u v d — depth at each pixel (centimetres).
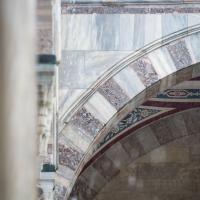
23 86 452
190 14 1628
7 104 441
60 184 1598
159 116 2247
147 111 2200
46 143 1174
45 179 1338
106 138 2203
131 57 1623
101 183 2284
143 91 1622
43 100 884
